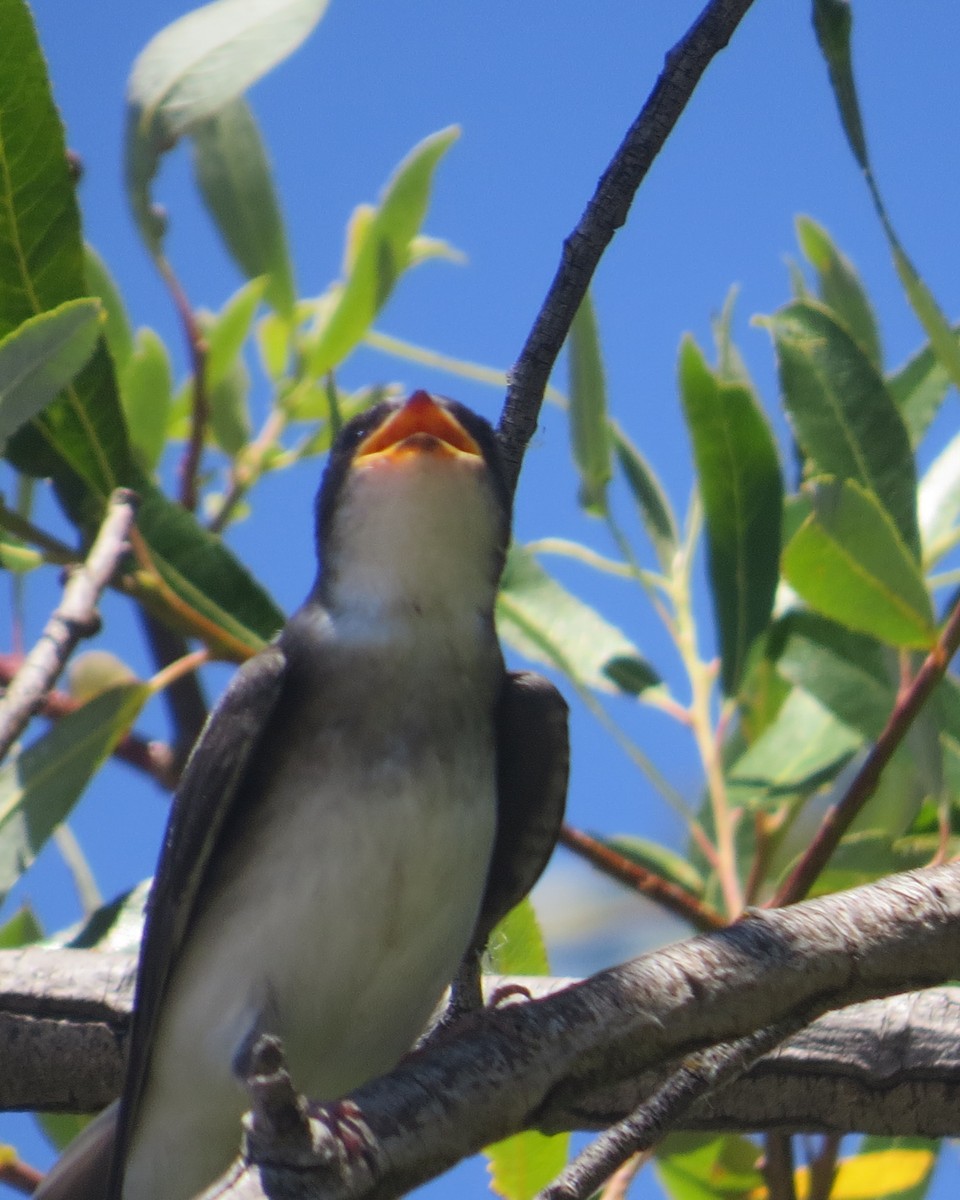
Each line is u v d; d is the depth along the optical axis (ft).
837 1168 26.91
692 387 28.86
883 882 20.53
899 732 25.09
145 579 27.58
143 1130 24.56
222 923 23.52
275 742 24.08
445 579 25.40
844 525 25.62
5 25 25.72
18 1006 24.71
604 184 21.56
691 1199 27.89
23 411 23.59
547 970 27.09
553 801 25.71
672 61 21.12
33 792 26.37
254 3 30.60
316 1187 17.53
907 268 23.22
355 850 23.26
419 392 27.78
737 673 28.37
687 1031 19.61
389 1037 24.07
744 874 30.58
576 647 29.94
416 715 24.20
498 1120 19.06
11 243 26.23
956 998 23.44
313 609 25.64
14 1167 26.86
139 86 30.22
